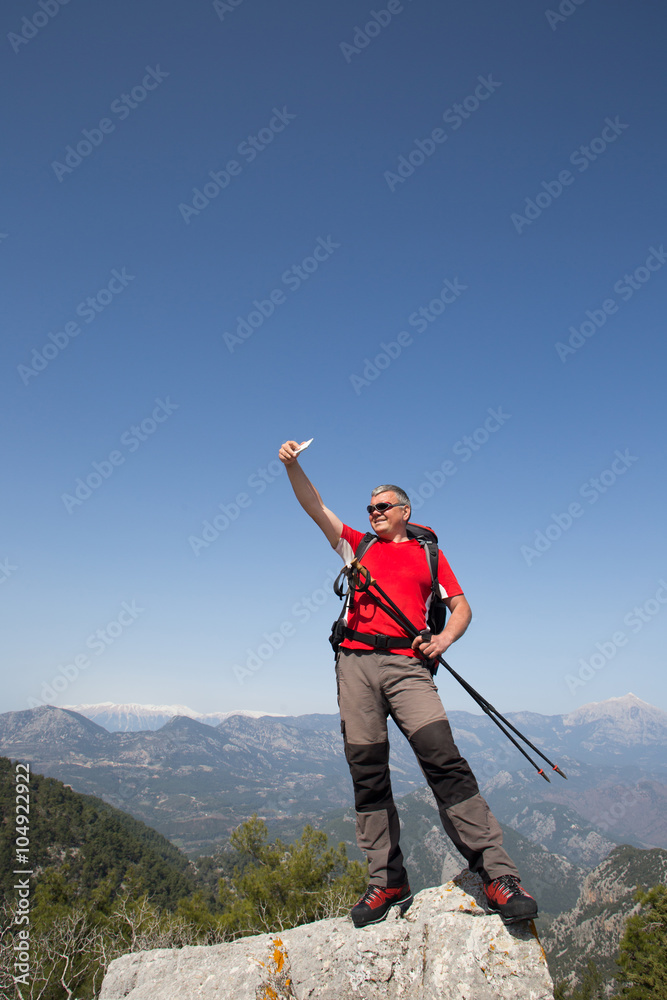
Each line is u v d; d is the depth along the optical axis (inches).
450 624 115.8
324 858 526.6
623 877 3939.5
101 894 546.9
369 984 99.6
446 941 97.8
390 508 126.3
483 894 106.6
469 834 102.0
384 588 118.8
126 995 118.0
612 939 3348.9
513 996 87.3
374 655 115.0
